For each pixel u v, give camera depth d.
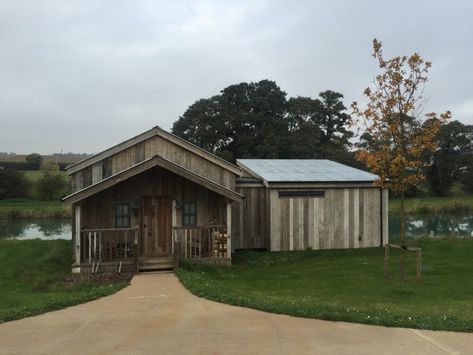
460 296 10.20
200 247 16.11
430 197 61.06
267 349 5.84
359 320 7.18
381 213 19.38
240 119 56.62
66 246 19.66
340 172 20.48
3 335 6.62
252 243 18.86
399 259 16.17
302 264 15.95
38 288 12.14
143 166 15.32
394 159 12.08
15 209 42.31
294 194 18.62
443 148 62.50
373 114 12.19
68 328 7.00
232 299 8.91
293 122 60.72
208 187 15.83
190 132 59.03
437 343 6.11
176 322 7.29
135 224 16.70
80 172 17.48
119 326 7.09
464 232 29.33
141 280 12.73
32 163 71.94
